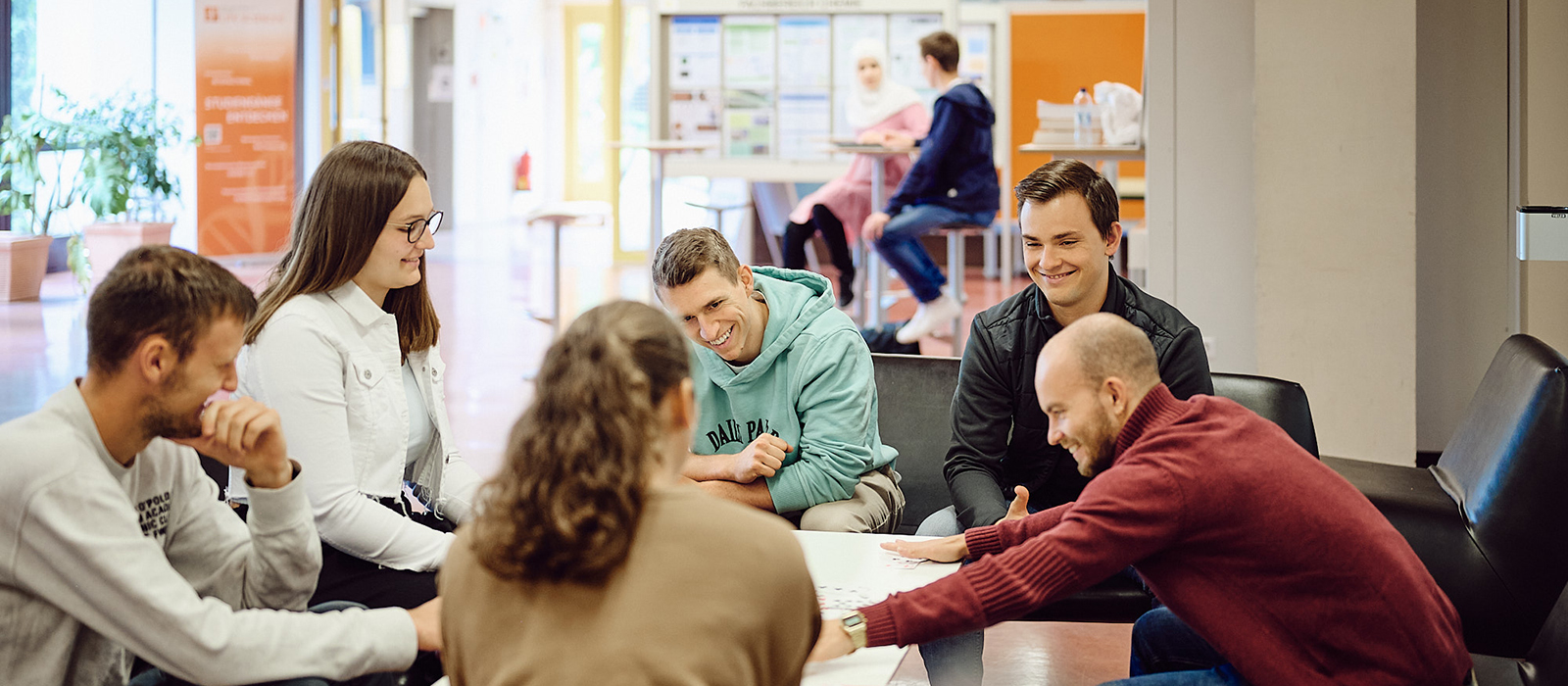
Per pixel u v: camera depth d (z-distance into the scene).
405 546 2.37
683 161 9.09
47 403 1.74
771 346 2.71
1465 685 1.92
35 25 10.73
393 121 14.56
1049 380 1.97
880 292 8.06
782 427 2.76
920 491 3.31
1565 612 2.10
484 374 7.12
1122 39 11.03
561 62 16.75
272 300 2.42
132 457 1.82
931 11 8.79
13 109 10.57
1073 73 11.10
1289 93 4.25
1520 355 2.85
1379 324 4.27
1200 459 1.84
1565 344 4.63
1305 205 4.27
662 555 1.33
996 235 11.60
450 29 15.52
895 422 3.35
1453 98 4.87
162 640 1.74
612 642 1.30
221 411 1.85
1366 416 4.32
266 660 1.79
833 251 8.12
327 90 11.80
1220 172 4.76
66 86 10.95
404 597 2.31
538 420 1.35
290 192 11.45
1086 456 1.99
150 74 11.06
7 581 1.70
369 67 13.82
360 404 2.45
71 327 8.30
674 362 1.39
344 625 1.86
